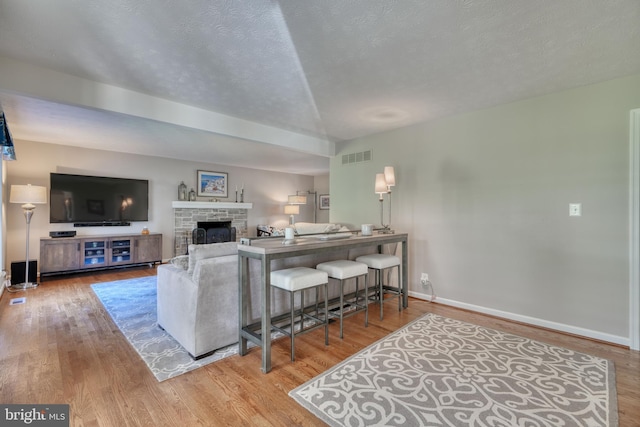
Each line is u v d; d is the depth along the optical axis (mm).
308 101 3109
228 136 3654
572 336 2742
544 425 1580
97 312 3373
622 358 2324
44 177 5145
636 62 2303
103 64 2320
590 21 1791
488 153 3314
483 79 2602
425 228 3857
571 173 2809
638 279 2498
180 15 1730
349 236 3146
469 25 1832
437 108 3320
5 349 2455
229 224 7562
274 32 1904
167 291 2750
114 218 5762
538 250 2998
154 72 2457
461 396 1828
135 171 6125
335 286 3418
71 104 2535
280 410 1722
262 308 2145
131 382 1995
